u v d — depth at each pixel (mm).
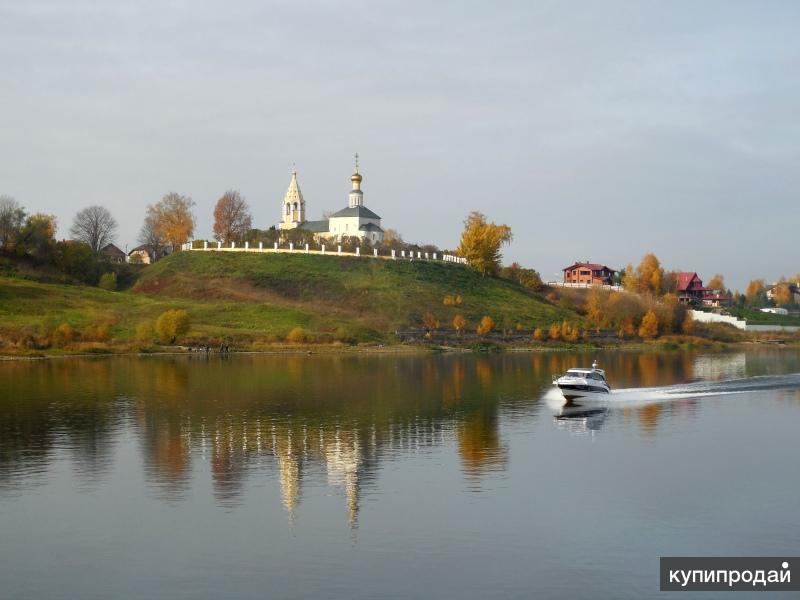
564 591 33125
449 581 33938
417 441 58969
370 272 185125
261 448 56031
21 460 52188
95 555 36469
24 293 150125
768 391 89312
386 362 120375
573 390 81188
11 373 97312
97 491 45531
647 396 84312
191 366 108188
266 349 133375
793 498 45156
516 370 109875
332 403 76125
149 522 40531
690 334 184375
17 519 40906
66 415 68000
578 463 52844
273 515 41625
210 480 47844
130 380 91125
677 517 41844
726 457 54969
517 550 37219
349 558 36156
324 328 149500
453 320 164250
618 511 42688
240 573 34625
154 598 32406
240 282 177000
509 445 58188
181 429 62344
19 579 34125
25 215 184625
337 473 49594
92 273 187250
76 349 122375
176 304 156625
